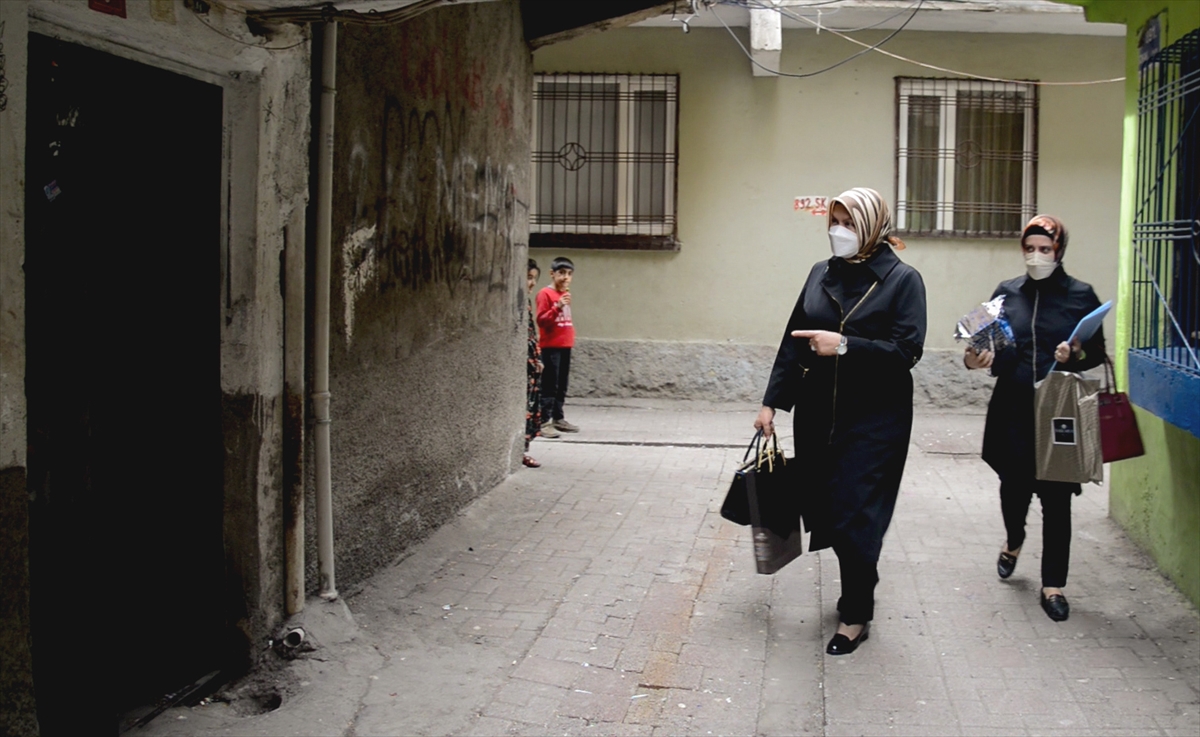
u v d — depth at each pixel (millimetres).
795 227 10953
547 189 11133
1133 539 5801
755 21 9844
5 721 2682
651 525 6227
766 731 3629
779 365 4531
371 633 4309
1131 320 5750
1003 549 5230
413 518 5461
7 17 2590
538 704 3766
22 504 2703
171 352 3568
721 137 10945
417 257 5355
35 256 2973
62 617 3129
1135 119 5773
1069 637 4469
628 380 11180
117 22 3033
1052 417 4539
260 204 3742
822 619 4715
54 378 3068
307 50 3912
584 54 10961
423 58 5293
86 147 3150
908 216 10953
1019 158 10891
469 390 6312
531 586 5047
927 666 4176
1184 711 3752
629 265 11109
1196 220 4742
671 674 4090
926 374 10953
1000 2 9906
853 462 4254
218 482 3842
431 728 3535
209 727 3467
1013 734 3586
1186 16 4953
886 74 10789
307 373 4164
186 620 3764
